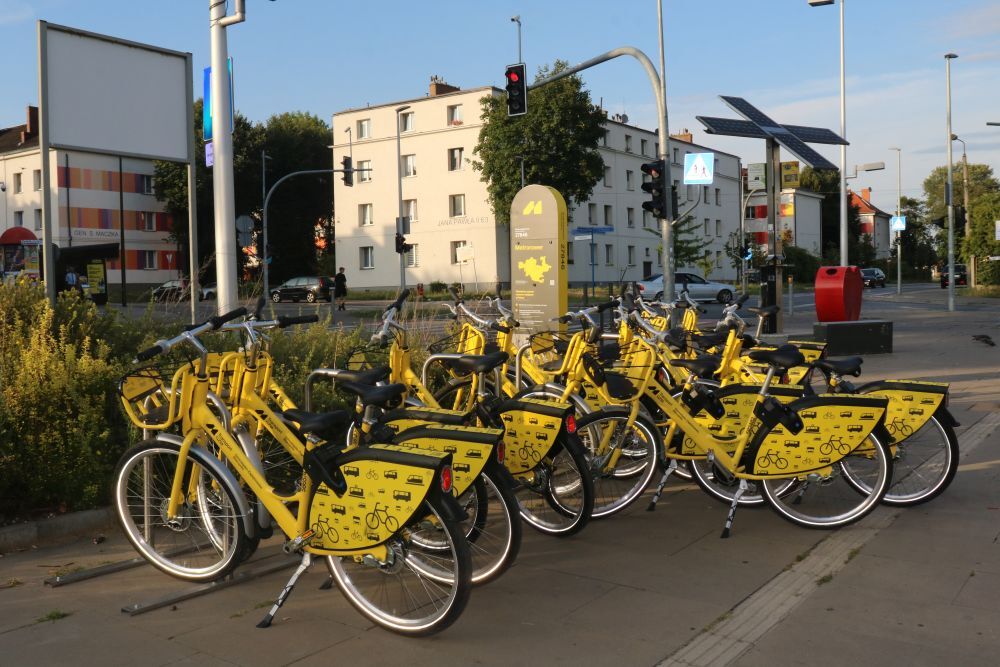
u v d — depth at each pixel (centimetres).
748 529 545
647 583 450
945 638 377
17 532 502
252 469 432
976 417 899
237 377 444
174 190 5231
